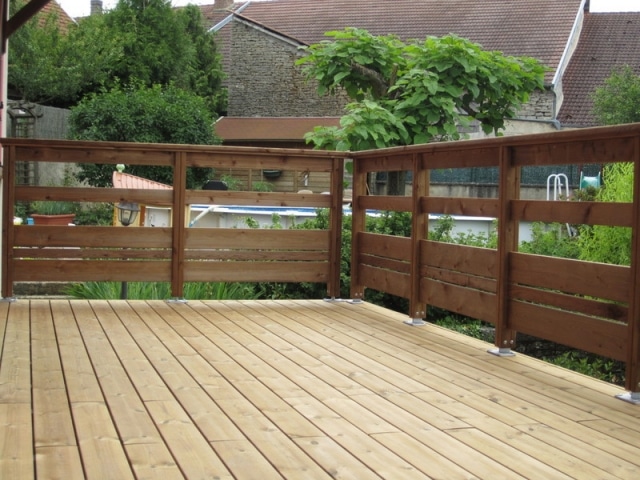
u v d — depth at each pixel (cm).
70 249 606
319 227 779
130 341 470
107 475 250
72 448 275
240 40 2572
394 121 899
